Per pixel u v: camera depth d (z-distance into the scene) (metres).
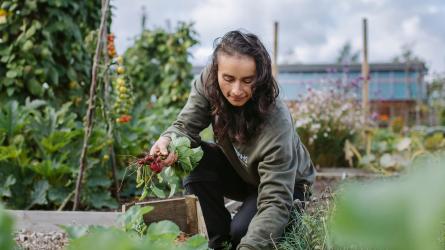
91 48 3.81
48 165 3.32
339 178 5.23
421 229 0.20
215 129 2.08
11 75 3.79
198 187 2.26
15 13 3.87
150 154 1.84
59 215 2.77
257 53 1.76
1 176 3.26
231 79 1.78
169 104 6.56
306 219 1.84
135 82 7.49
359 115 6.82
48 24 3.91
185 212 2.10
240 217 2.17
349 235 0.21
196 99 2.14
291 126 1.99
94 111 3.09
